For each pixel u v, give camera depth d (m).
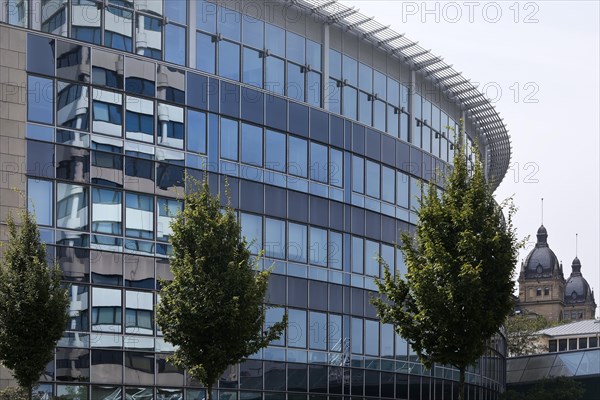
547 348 140.38
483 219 32.53
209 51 50.41
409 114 62.47
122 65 46.66
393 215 59.69
